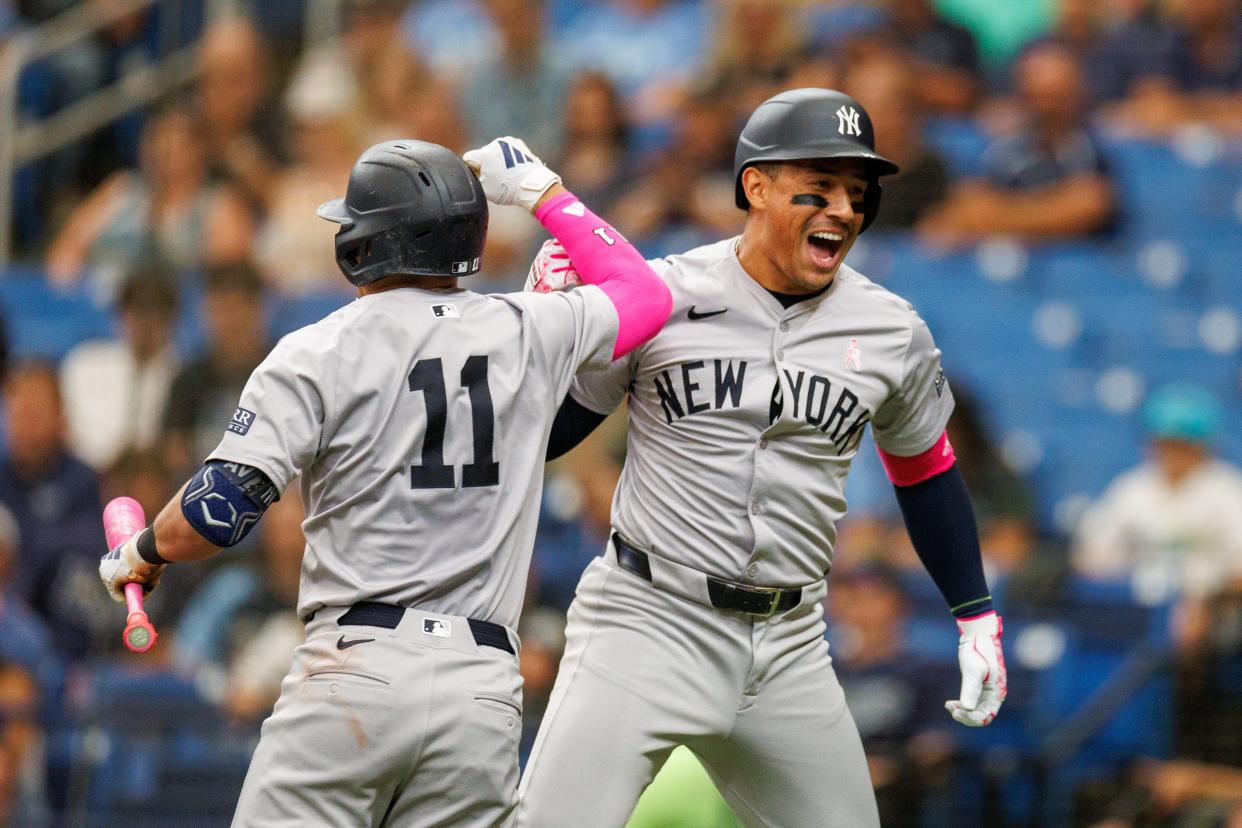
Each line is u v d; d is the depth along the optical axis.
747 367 12.97
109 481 30.34
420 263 12.09
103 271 34.75
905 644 24.73
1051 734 23.47
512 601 12.15
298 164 35.81
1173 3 34.91
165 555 11.71
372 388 11.70
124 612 28.31
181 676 26.28
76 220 35.84
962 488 14.14
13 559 29.45
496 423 11.98
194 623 27.30
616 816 12.91
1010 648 24.25
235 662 26.62
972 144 33.69
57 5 37.44
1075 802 22.67
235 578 27.39
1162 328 30.98
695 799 16.03
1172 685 22.95
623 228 31.92
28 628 27.88
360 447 11.70
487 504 11.93
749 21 33.75
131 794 25.77
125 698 26.23
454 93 35.75
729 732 13.37
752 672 13.22
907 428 13.73
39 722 26.42
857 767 13.77
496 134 35.28
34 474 29.91
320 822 11.55
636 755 12.98
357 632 11.65
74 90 36.53
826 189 12.64
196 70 36.50
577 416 13.61
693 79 36.41
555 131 34.94
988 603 14.20
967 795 22.86
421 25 38.97
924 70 34.47
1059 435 30.19
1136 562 25.94
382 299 12.08
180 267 33.78
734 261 13.24
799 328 13.03
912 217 32.19
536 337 12.27
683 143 32.47
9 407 30.08
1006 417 30.45
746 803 13.85
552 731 13.07
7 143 36.16
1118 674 23.86
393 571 11.73
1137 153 33.16
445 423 11.81
